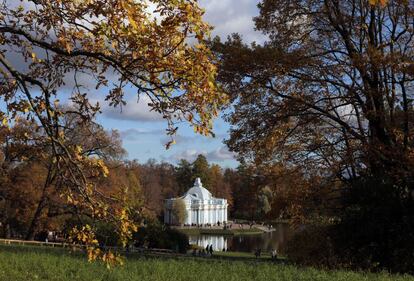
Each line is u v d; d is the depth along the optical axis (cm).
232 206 13412
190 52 583
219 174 14625
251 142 2167
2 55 650
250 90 2103
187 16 559
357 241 1872
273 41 2305
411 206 1792
